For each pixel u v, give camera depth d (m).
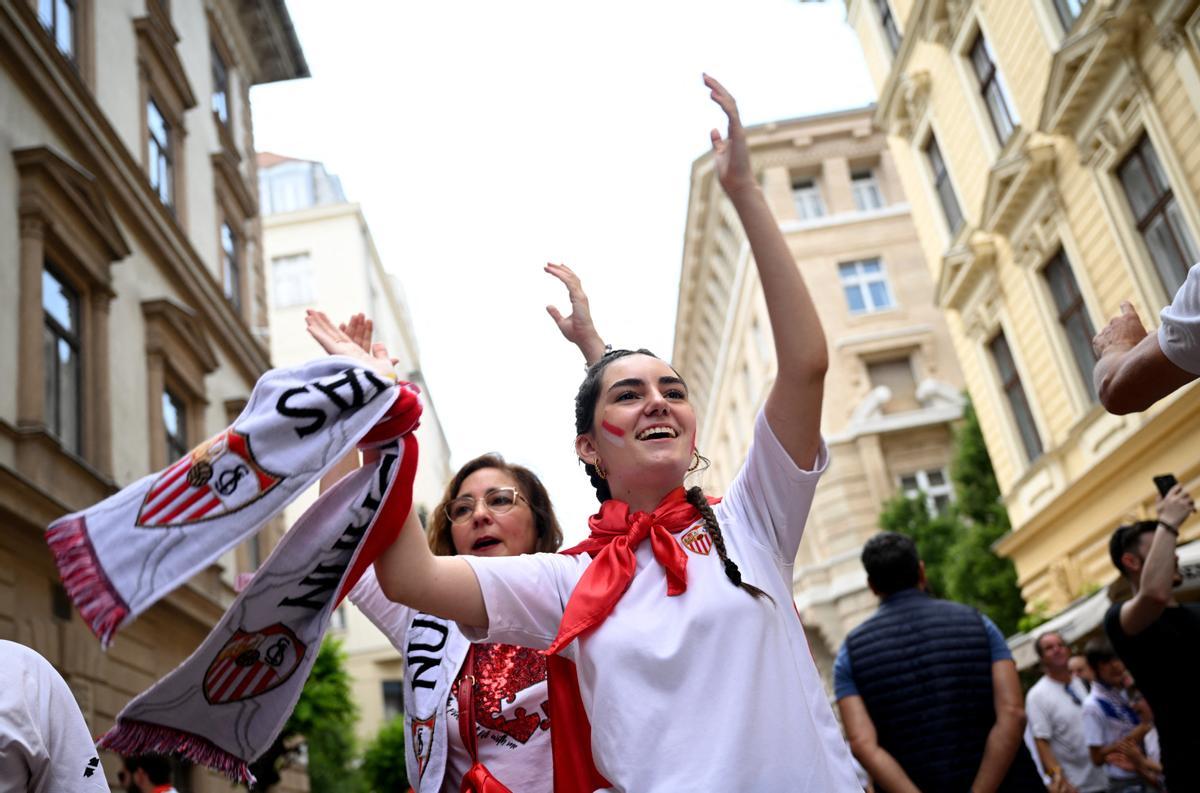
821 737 1.96
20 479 8.69
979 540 20.81
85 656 9.98
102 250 11.42
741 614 1.95
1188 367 1.88
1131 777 5.80
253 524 1.91
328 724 14.44
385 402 2.01
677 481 2.20
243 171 20.09
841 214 29.44
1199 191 10.31
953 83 15.56
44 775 2.18
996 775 3.45
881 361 28.12
